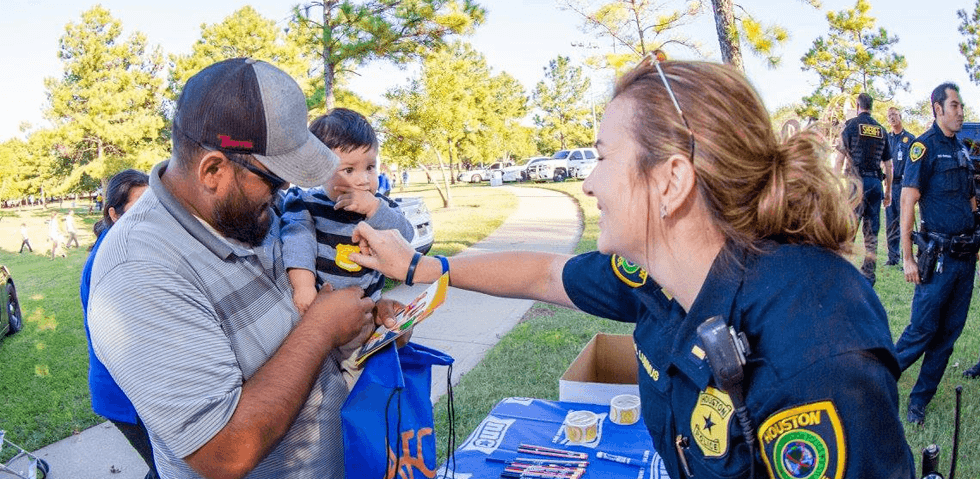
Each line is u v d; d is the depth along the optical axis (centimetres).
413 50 1288
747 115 98
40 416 479
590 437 254
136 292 132
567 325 614
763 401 94
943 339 375
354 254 188
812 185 99
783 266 97
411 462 162
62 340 717
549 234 1284
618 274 145
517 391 452
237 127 136
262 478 155
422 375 180
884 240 943
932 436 361
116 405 228
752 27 712
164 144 3709
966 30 3127
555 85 5178
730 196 98
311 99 1389
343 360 178
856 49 2705
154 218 142
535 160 3484
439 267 181
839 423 88
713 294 102
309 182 146
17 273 1736
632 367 324
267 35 3253
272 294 158
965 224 364
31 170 5056
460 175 4481
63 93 3709
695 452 111
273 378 142
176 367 131
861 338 90
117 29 3791
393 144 1972
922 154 378
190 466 136
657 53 112
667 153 99
